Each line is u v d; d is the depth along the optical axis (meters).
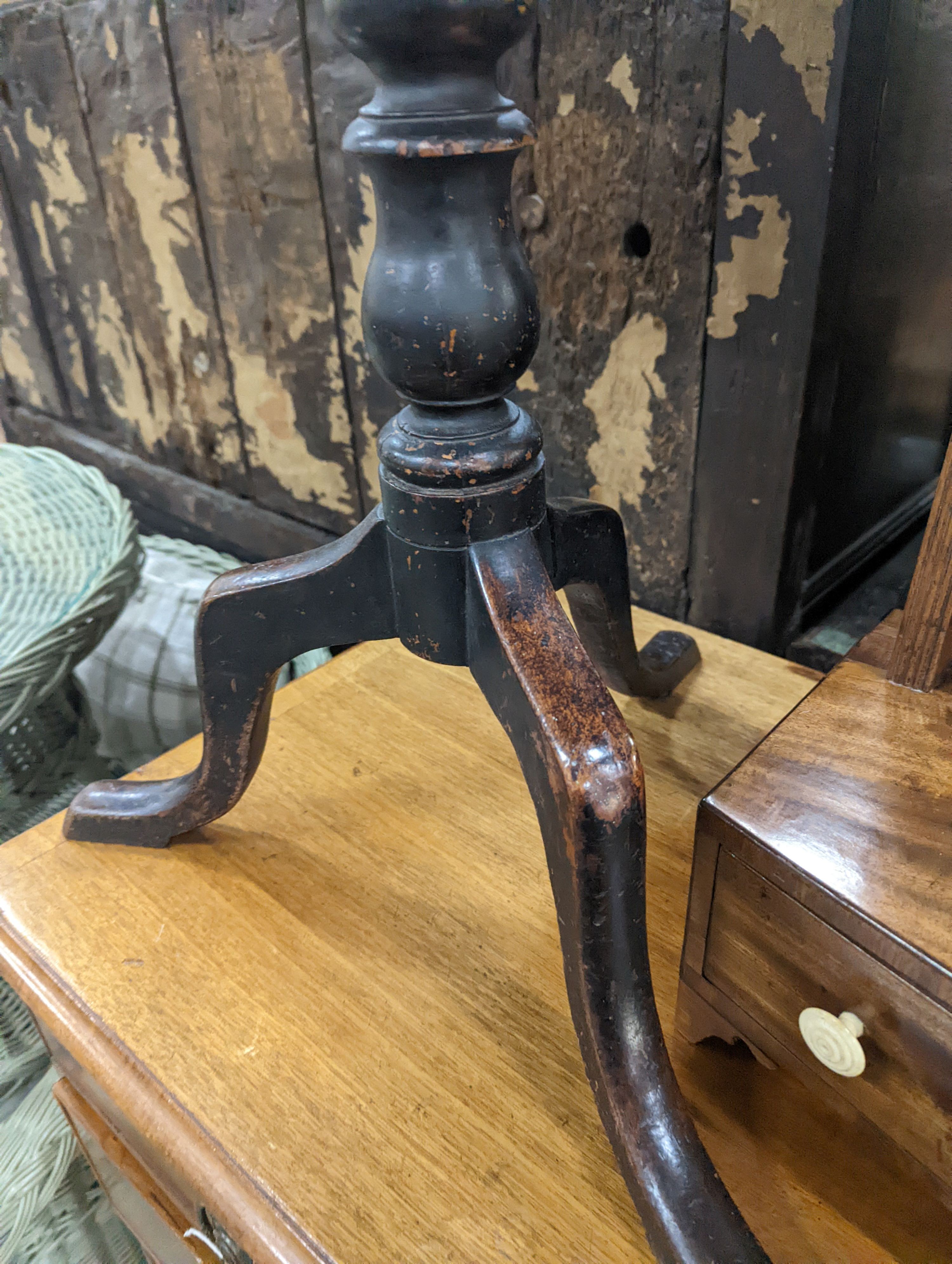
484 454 0.42
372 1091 0.50
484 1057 0.51
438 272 0.38
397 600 0.48
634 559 0.83
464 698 0.79
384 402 0.93
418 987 0.55
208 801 0.61
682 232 0.66
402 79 0.36
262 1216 0.45
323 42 0.78
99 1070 0.52
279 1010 0.54
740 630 0.79
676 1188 0.39
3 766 1.03
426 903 0.61
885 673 0.49
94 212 1.12
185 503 1.28
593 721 0.39
